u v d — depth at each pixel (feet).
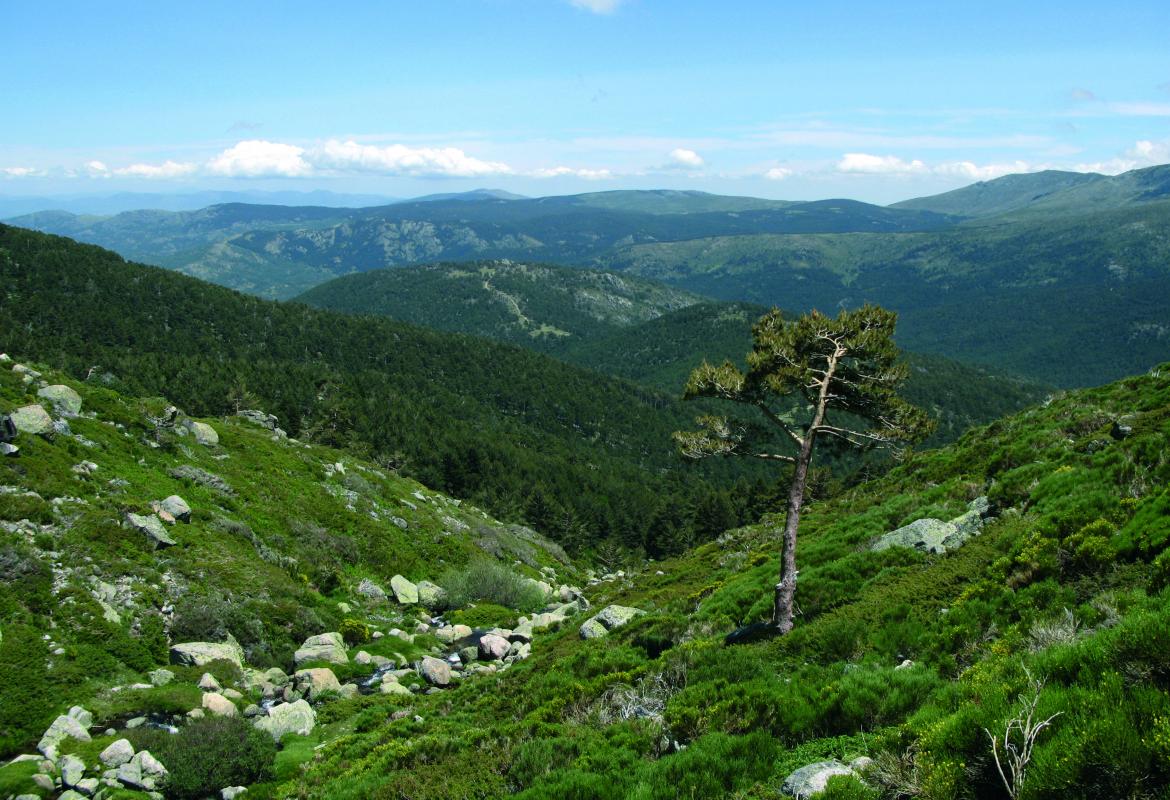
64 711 57.31
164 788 49.44
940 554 64.34
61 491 85.51
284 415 384.47
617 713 46.60
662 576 128.47
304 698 75.77
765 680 43.04
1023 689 25.18
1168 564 34.78
